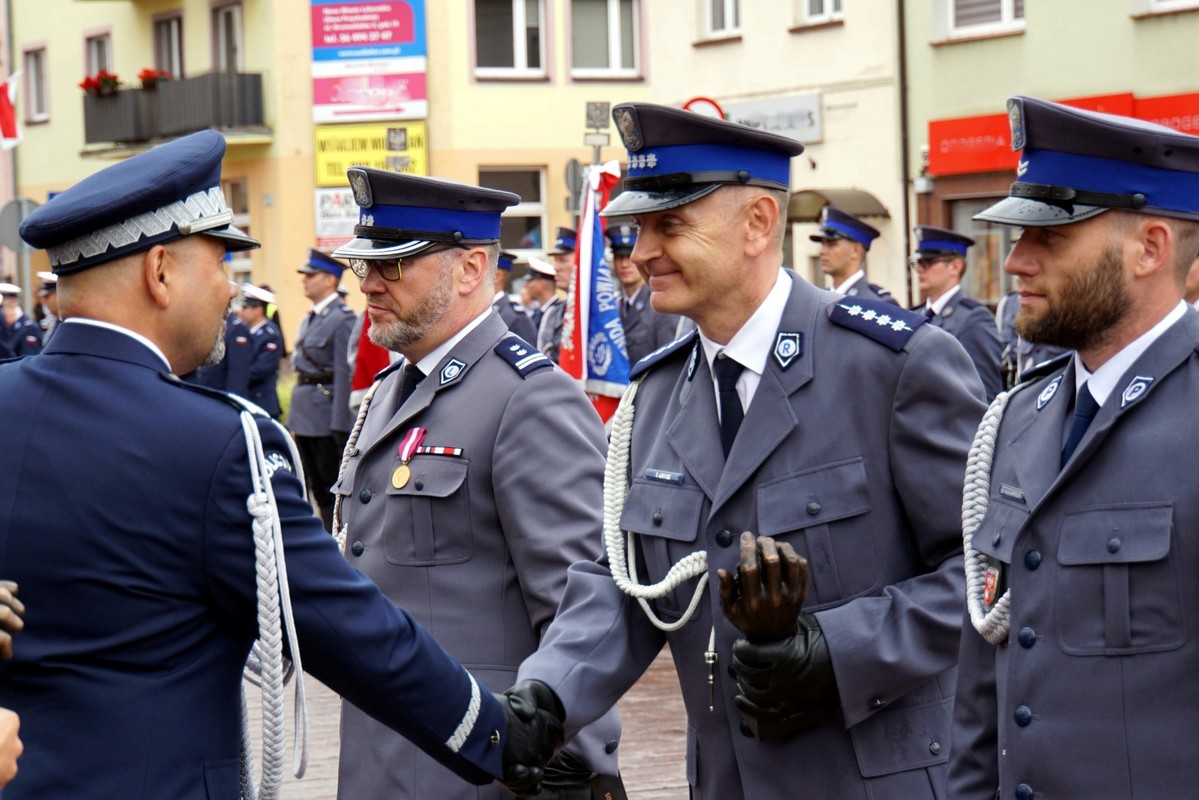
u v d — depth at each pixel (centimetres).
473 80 2939
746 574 323
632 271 1366
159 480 285
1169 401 292
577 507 423
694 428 363
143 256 297
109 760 280
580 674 365
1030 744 298
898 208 2119
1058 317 301
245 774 305
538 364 441
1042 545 302
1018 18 1975
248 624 296
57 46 3603
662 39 2467
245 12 2998
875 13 2125
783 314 361
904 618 340
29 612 283
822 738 348
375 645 305
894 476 350
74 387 292
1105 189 297
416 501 436
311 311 1648
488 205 454
